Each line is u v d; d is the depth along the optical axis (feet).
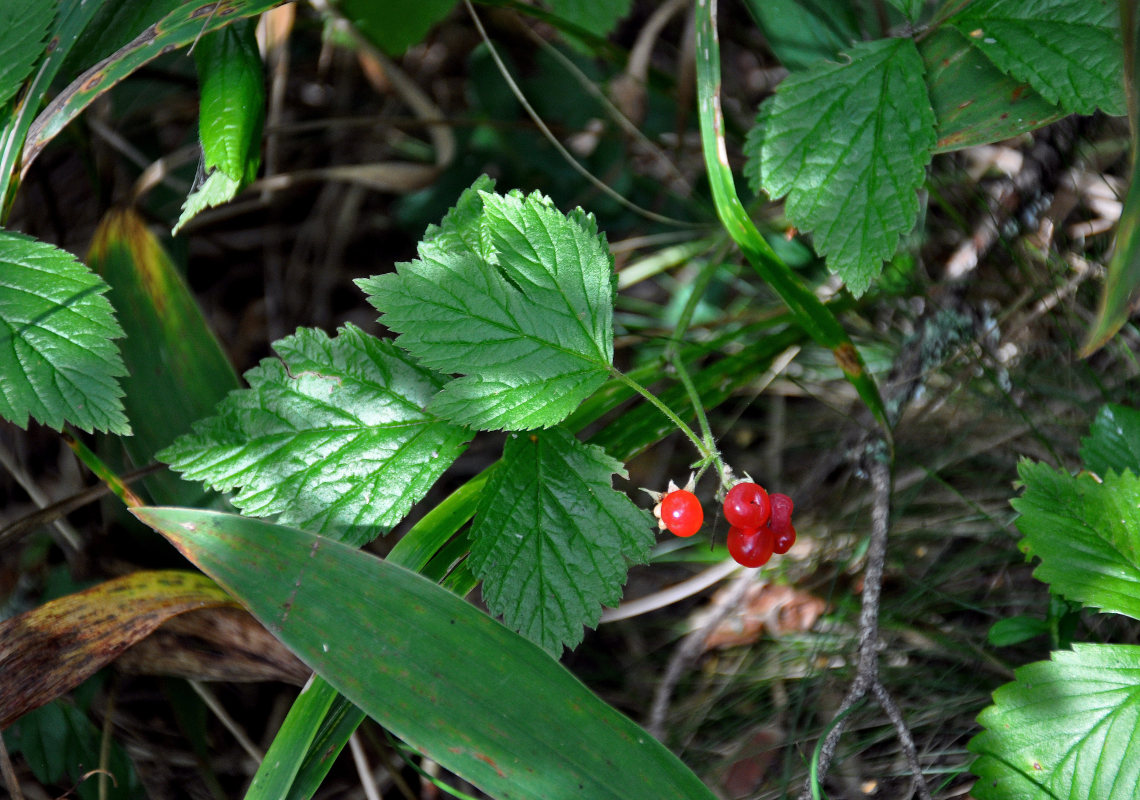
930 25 1.49
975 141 1.45
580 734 1.32
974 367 1.76
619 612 1.73
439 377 1.43
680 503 1.35
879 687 1.45
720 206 1.50
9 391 1.37
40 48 1.47
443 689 1.32
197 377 1.58
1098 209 1.79
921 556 1.72
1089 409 1.73
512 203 1.40
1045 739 1.38
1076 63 1.42
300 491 1.39
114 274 1.60
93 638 1.45
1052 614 1.52
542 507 1.37
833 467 1.79
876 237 1.45
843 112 1.47
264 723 1.70
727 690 1.67
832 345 1.54
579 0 1.77
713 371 1.63
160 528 1.36
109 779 1.58
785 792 1.53
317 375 1.42
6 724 1.42
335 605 1.34
